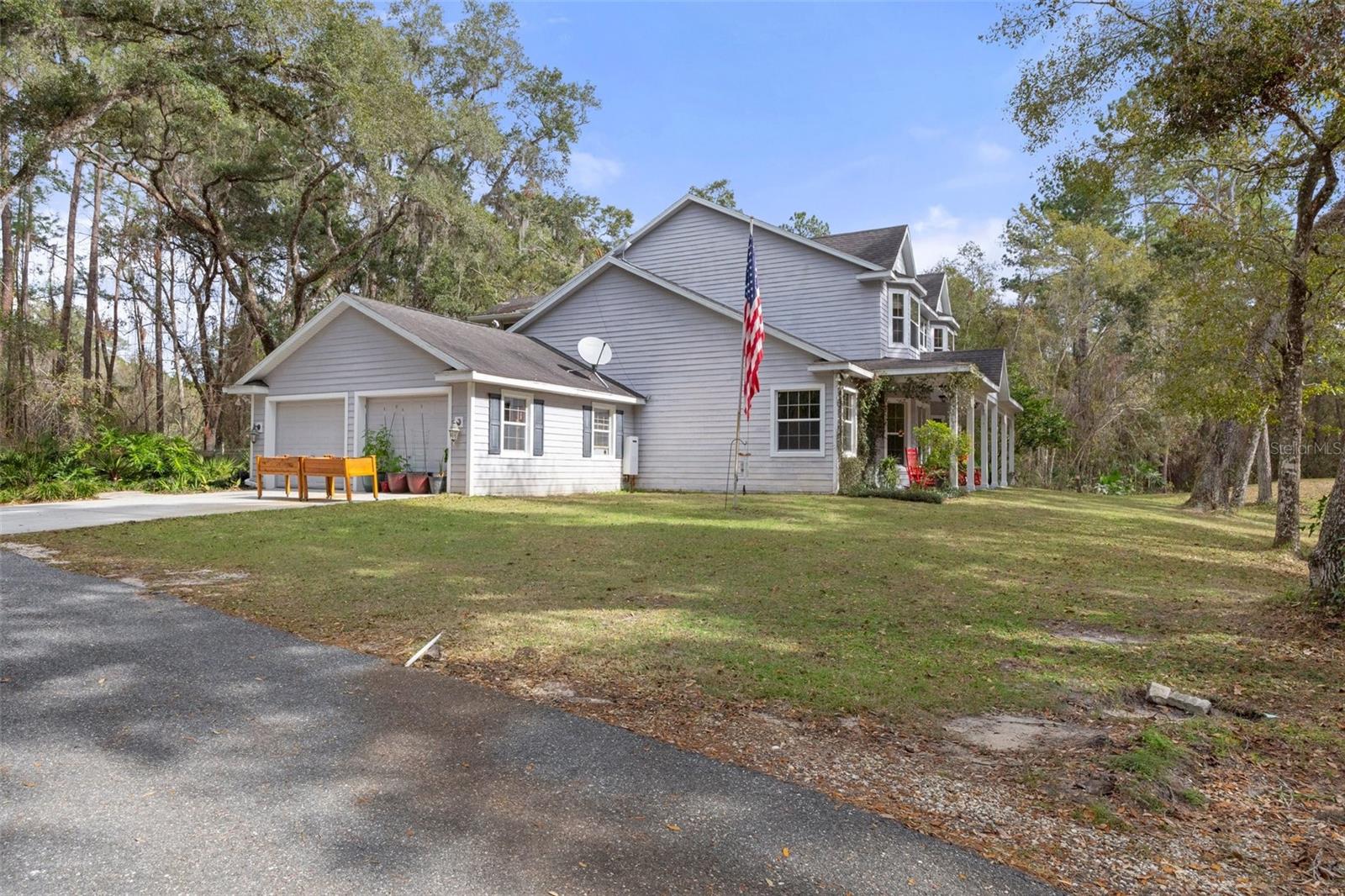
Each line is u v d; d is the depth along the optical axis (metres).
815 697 4.45
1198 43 9.07
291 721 3.92
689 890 2.54
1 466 14.72
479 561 8.33
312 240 30.58
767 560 8.85
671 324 19.83
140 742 3.63
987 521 13.45
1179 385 14.45
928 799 3.28
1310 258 11.04
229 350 31.75
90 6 15.73
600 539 10.04
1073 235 36.16
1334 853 2.91
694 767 3.53
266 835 2.83
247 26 16.81
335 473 13.47
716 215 22.62
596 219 45.88
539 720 4.01
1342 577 6.45
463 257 30.77
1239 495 20.70
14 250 28.56
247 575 7.32
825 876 2.66
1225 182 15.54
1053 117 10.62
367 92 19.55
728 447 18.95
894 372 18.75
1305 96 9.04
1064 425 31.66
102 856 2.66
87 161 24.27
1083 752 3.80
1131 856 2.87
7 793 3.10
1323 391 15.05
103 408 23.72
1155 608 7.09
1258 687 4.88
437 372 15.23
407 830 2.89
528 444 16.38
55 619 5.59
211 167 22.98
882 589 7.47
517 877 2.59
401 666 4.81
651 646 5.32
